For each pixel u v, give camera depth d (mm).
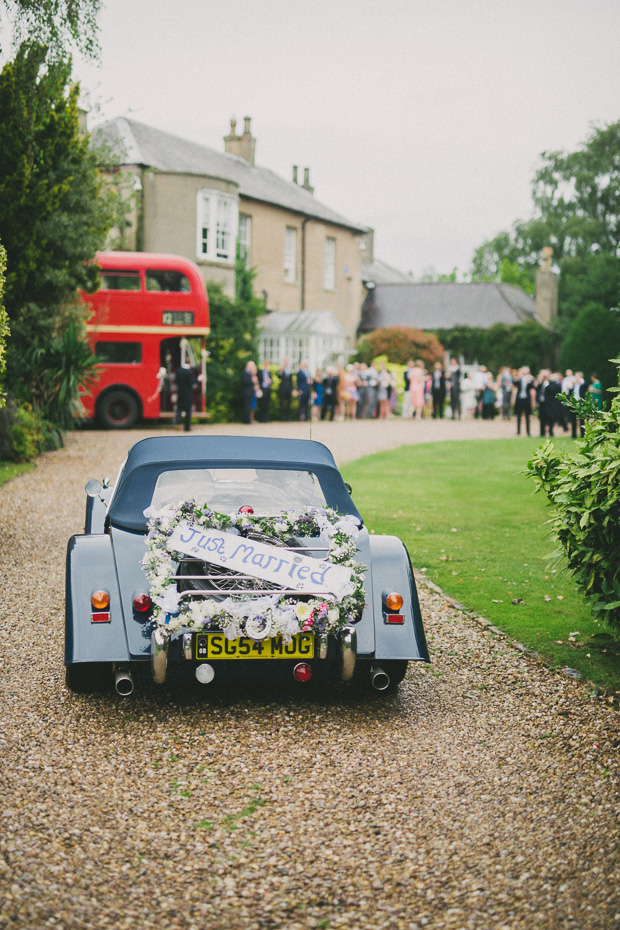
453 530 10016
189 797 3551
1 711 4379
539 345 47500
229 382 26312
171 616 4062
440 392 29781
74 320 17203
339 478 4930
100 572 4316
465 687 4977
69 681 4574
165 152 31562
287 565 4215
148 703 4594
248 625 4062
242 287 32656
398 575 4543
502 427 26172
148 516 4301
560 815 3430
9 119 13438
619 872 2988
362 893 2885
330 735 4246
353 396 28281
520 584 7531
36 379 17031
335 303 42125
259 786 3672
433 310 51281
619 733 4266
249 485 4902
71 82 15320
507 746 4133
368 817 3416
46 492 11523
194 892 2863
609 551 5172
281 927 2691
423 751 4074
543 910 2783
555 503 5637
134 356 21781
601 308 38844
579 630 6141
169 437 5254
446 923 2721
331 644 4293
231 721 4391
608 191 58906
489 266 66062
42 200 14516
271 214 36500
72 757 3887
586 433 5453
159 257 22000
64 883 2859
